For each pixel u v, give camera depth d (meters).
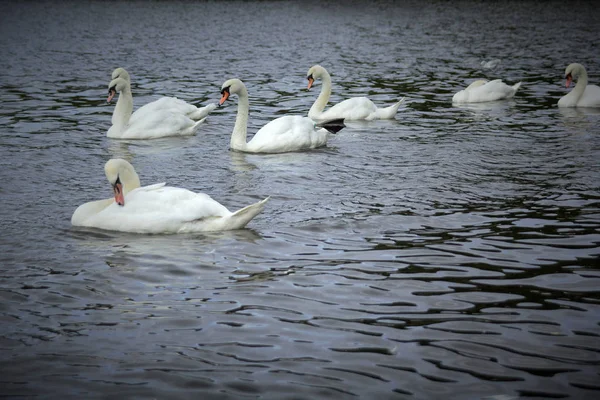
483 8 50.03
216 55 30.42
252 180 13.41
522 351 7.04
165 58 29.55
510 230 10.41
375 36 36.81
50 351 7.07
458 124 18.61
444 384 6.48
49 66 27.28
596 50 31.73
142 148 16.14
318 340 7.29
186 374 6.66
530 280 8.68
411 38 36.16
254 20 43.28
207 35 36.75
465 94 21.77
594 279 8.67
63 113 19.61
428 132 17.69
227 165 14.64
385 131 17.91
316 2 53.97
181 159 15.15
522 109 20.67
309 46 33.16
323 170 14.12
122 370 6.73
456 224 10.72
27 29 38.47
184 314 7.86
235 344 7.21
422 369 6.74
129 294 8.35
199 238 10.13
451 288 8.48
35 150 15.55
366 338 7.32
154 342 7.25
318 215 11.20
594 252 9.52
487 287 8.50
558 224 10.66
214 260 9.34
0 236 10.12
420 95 22.81
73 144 16.28
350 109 19.36
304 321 7.69
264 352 7.05
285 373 6.68
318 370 6.73
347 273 8.93
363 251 9.66
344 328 7.53
